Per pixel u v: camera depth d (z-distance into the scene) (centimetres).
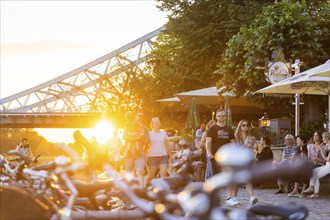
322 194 1919
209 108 4016
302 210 493
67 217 546
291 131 3384
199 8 4222
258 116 4328
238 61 3166
